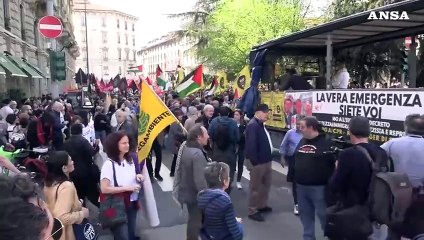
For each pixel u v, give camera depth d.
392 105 6.57
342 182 3.91
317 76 11.64
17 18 23.00
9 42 20.05
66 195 3.76
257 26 28.70
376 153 4.00
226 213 3.54
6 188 1.61
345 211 3.87
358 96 7.40
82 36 119.38
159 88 25.23
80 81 21.61
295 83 10.61
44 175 3.82
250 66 12.17
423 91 5.92
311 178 4.85
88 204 7.79
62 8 46.22
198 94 22.75
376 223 4.18
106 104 16.39
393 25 8.16
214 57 33.75
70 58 55.22
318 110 8.77
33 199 2.29
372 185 3.76
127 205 4.83
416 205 3.63
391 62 10.87
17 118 10.27
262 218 6.61
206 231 3.63
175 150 9.88
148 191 5.37
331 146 4.98
